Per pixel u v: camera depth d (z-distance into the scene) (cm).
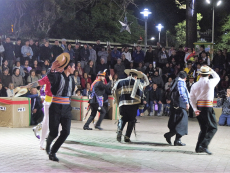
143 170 582
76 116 1252
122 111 834
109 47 1791
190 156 692
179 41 3581
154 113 1525
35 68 1461
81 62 1616
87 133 953
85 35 2506
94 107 1016
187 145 810
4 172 554
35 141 809
